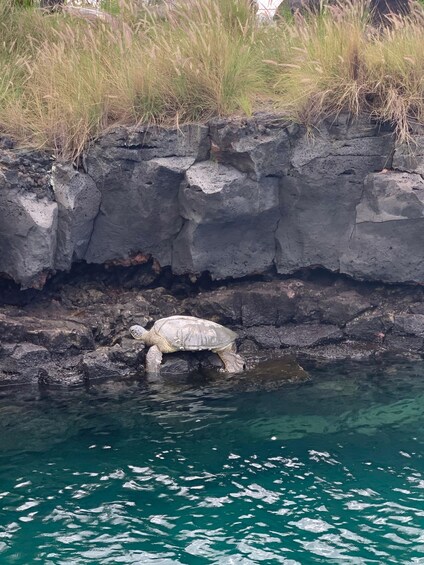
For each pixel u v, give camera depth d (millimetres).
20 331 9430
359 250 10336
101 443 7371
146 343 9625
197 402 8367
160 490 6477
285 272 10672
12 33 12312
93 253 10586
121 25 12258
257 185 10008
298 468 6828
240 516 6059
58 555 5566
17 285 10109
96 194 10156
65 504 6262
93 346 9609
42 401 8484
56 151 9992
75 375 9188
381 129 10102
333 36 10781
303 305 10289
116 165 10031
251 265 10633
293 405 8234
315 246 10523
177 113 10148
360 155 10109
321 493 6395
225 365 9391
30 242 9688
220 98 10219
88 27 12156
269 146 9883
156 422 7844
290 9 13328
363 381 8898
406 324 10023
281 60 11453
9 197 9594
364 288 10648
